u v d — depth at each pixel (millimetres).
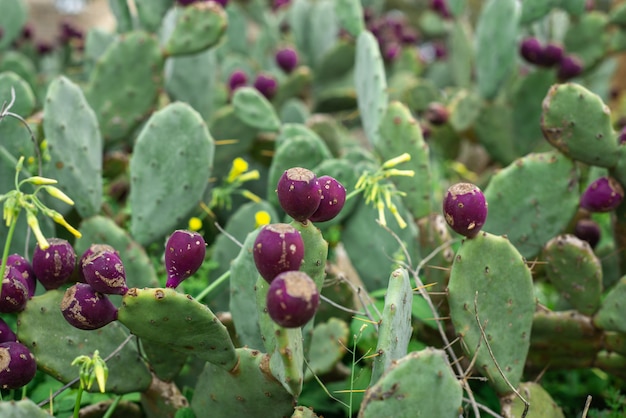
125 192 1640
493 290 945
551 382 1295
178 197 1169
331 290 1167
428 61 3152
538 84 1927
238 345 1076
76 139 1142
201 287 1248
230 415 921
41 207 795
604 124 1084
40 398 1068
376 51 1451
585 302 1110
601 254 1318
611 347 1116
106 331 946
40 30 3965
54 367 909
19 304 879
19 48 2693
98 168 1150
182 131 1162
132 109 1542
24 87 1333
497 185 1166
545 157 1147
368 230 1301
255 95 1495
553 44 1856
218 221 1574
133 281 1116
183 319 813
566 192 1148
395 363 748
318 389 1158
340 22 1633
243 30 2576
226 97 1992
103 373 778
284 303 695
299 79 2133
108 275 796
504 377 912
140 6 1688
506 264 938
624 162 1097
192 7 1502
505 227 1173
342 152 1844
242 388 891
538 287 1478
